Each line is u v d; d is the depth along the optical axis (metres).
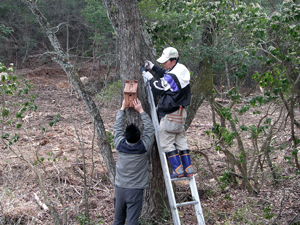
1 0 20.14
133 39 3.97
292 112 5.24
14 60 19.72
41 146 8.45
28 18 20.27
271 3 5.55
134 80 3.81
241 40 5.73
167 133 3.72
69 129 10.16
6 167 6.64
